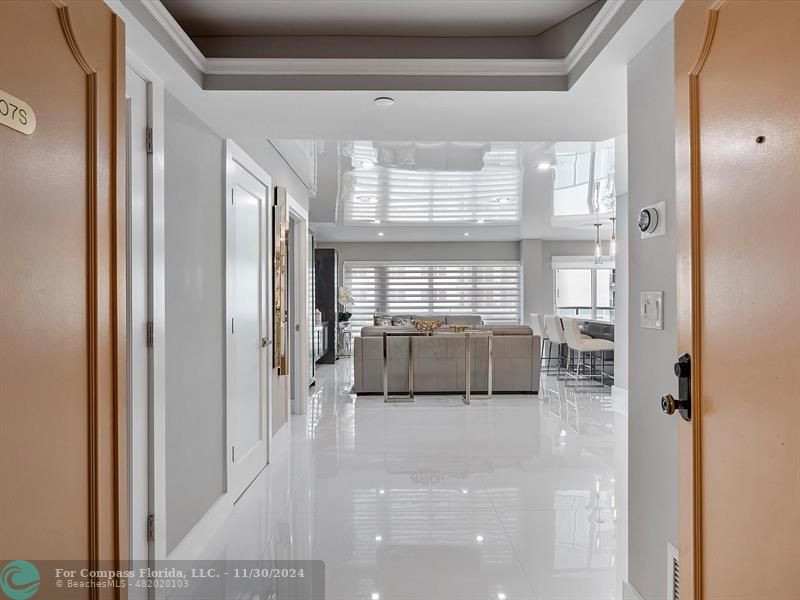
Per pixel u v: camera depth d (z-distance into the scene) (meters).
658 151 1.78
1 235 0.98
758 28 1.04
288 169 4.47
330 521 2.76
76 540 1.19
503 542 2.51
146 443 1.98
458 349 6.32
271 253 3.87
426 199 6.22
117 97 1.37
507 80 2.26
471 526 2.69
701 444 1.27
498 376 6.36
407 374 6.31
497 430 4.61
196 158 2.51
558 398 6.11
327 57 2.40
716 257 1.21
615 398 5.63
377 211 7.13
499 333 6.51
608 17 1.82
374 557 2.37
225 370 2.86
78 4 1.21
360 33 2.38
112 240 1.34
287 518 2.80
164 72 2.03
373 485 3.28
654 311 1.81
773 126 1.00
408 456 3.87
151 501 1.99
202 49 2.38
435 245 10.88
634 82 1.96
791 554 0.95
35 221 1.07
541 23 2.30
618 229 5.67
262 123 2.65
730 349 1.15
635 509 1.97
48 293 1.10
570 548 2.45
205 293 2.61
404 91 2.25
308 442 4.27
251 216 3.41
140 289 1.92
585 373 7.79
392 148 4.06
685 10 1.32
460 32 2.37
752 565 1.07
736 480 1.13
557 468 3.58
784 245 0.97
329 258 9.27
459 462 3.72
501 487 3.23
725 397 1.17
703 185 1.26
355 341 6.28
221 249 2.85
